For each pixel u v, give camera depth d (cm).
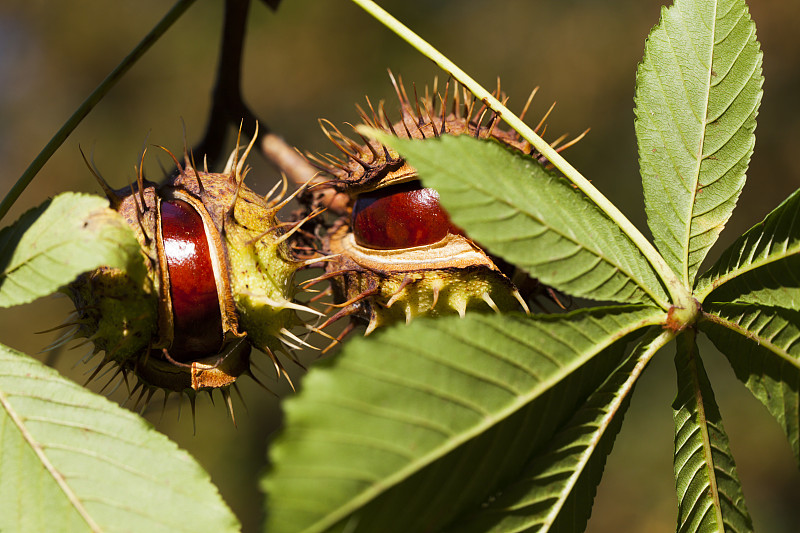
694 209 53
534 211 50
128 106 165
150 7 169
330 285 58
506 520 50
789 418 52
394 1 166
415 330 49
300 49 168
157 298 54
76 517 50
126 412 51
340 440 48
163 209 55
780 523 130
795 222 52
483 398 49
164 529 50
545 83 162
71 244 50
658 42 54
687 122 53
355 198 58
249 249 55
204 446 131
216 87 62
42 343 133
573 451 50
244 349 55
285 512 48
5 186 157
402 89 58
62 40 169
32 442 50
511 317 50
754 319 52
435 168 50
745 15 54
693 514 52
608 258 51
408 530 49
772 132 146
